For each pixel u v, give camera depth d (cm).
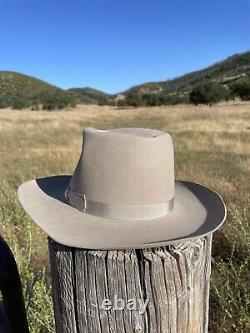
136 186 47
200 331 44
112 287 39
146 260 39
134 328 40
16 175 249
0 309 52
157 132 52
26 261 97
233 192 199
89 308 40
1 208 163
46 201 52
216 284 102
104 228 45
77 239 41
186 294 40
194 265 41
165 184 49
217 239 138
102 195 47
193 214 50
